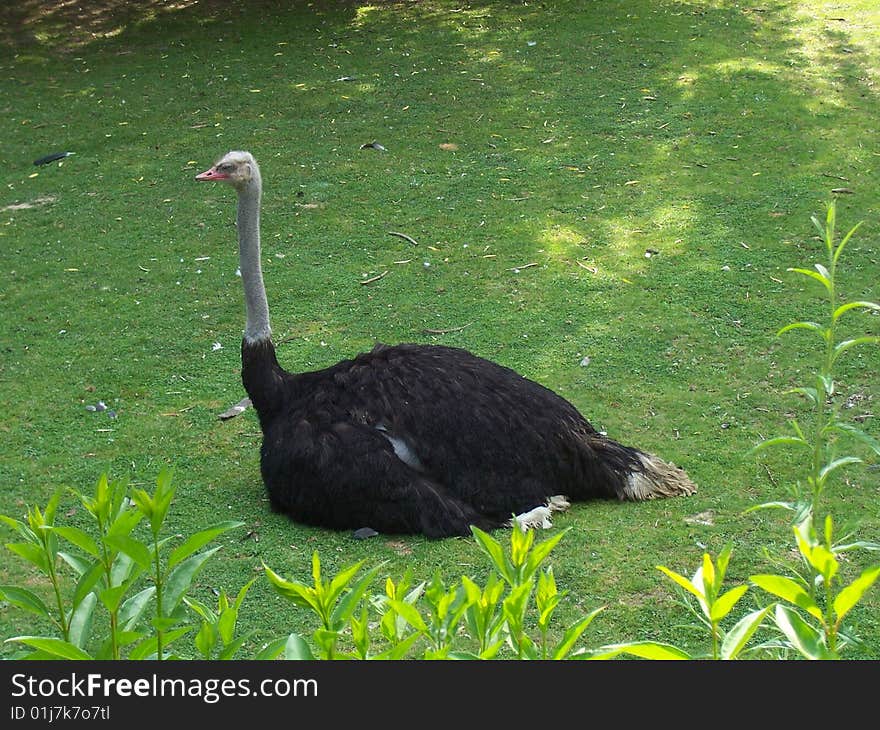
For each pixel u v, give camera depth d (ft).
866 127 37.96
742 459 20.76
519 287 28.68
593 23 49.93
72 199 35.45
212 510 19.72
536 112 40.55
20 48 51.98
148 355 26.13
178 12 56.08
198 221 33.58
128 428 22.95
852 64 43.86
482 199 33.94
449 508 18.33
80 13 56.54
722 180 34.45
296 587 9.25
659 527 18.53
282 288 29.14
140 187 36.17
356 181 35.63
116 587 9.27
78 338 27.02
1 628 16.48
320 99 43.14
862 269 28.84
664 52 45.75
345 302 28.32
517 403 18.99
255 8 55.93
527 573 9.42
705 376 24.12
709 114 39.50
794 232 30.99
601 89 42.27
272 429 19.43
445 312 27.58
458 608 9.45
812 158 35.68
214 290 29.30
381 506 18.37
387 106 41.98
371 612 16.25
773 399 23.00
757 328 26.13
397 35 50.44
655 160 36.11
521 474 18.74
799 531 8.83
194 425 23.03
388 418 18.66
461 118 40.40
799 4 51.29
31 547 9.79
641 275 29.01
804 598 8.44
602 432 21.90
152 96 44.68
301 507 18.84
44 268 30.83
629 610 16.26
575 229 31.76
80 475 21.17
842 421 22.04
